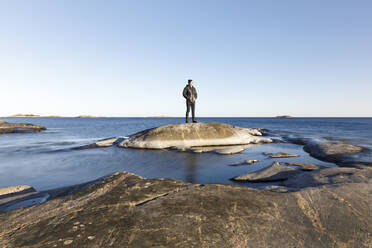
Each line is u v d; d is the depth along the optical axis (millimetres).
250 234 1789
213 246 1617
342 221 2016
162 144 10086
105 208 2252
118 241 1639
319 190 2730
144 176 5445
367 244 1682
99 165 6793
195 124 11219
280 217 2086
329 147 8203
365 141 12117
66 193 3387
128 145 10539
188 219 1996
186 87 11164
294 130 24750
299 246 1666
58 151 9594
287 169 4965
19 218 2082
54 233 1766
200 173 5543
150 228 1834
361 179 3514
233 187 2908
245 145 11008
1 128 23203
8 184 4977
